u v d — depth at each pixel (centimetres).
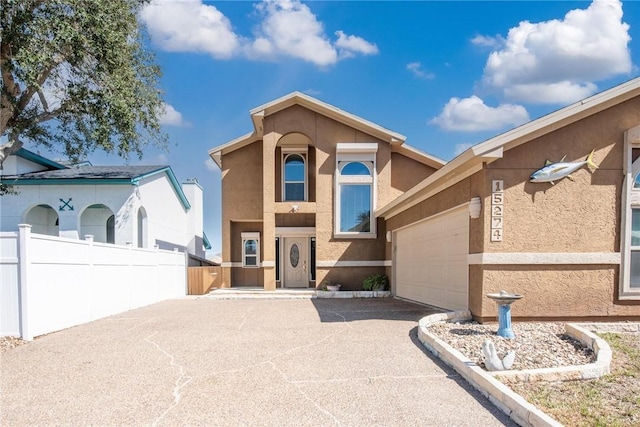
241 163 1795
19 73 991
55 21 955
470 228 823
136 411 416
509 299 661
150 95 1293
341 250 1575
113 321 945
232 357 613
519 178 769
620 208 779
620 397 429
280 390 471
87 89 1128
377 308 1112
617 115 783
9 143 1183
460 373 519
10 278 735
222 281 1773
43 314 778
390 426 377
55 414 410
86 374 537
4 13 930
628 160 779
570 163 767
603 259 770
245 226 1906
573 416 383
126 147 1258
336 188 1580
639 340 680
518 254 763
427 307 1116
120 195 1516
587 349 602
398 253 1446
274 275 1616
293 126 1614
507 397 403
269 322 907
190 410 416
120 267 1110
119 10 1097
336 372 534
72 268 879
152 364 581
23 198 1495
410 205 1241
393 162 1688
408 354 616
